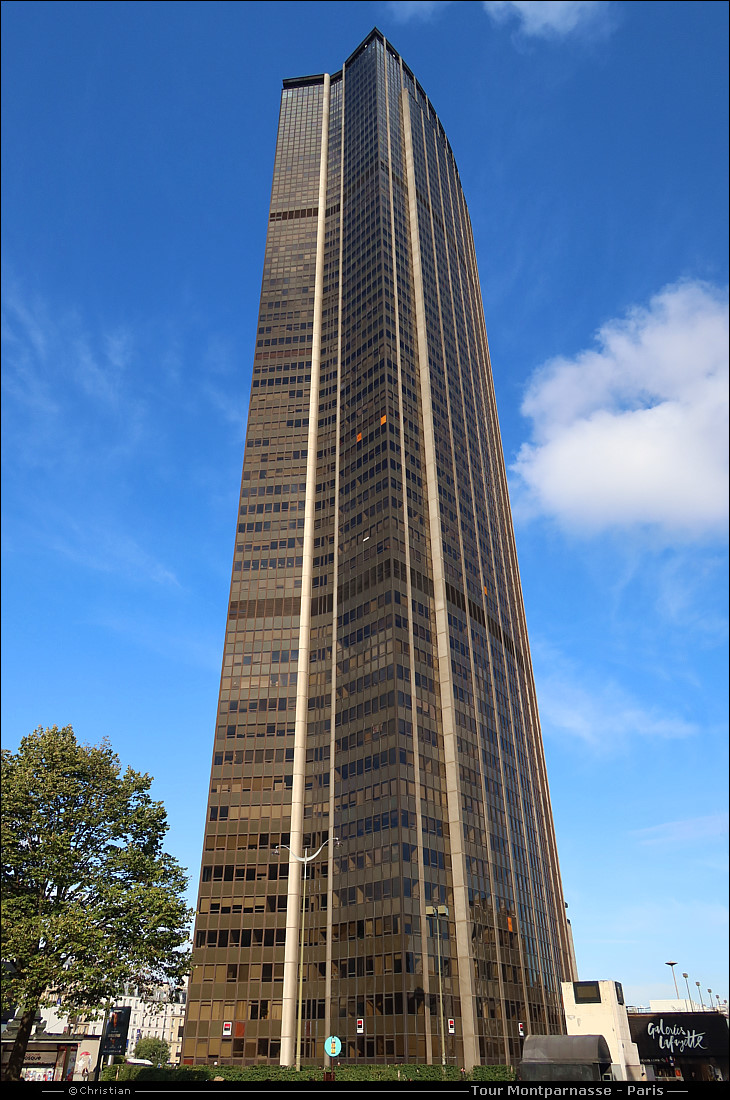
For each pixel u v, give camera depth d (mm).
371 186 174000
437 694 118188
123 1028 83250
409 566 125875
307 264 176750
